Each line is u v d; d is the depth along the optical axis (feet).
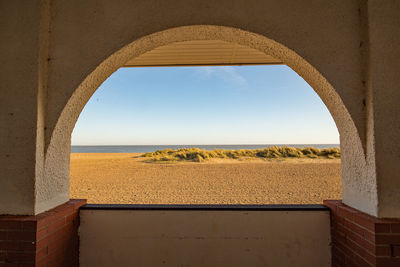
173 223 7.72
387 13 6.19
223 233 7.64
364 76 6.49
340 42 6.61
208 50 10.39
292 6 6.74
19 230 5.87
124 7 6.93
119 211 7.83
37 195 6.31
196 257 7.66
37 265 5.87
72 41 6.85
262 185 25.82
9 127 6.31
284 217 7.62
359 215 6.19
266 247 7.59
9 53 6.45
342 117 6.98
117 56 7.12
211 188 24.39
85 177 32.35
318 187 24.43
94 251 7.79
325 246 7.54
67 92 6.76
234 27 6.76
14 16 6.53
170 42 7.72
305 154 66.95
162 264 7.68
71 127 7.65
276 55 7.57
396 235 5.59
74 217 7.54
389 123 6.01
